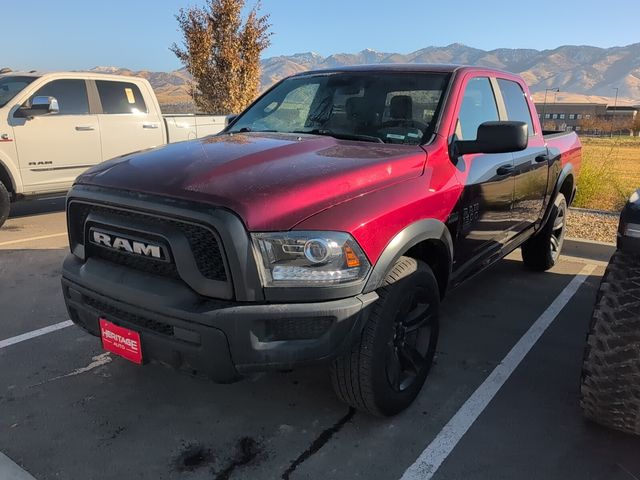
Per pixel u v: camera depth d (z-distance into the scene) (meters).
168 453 2.74
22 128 7.45
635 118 82.50
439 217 3.05
